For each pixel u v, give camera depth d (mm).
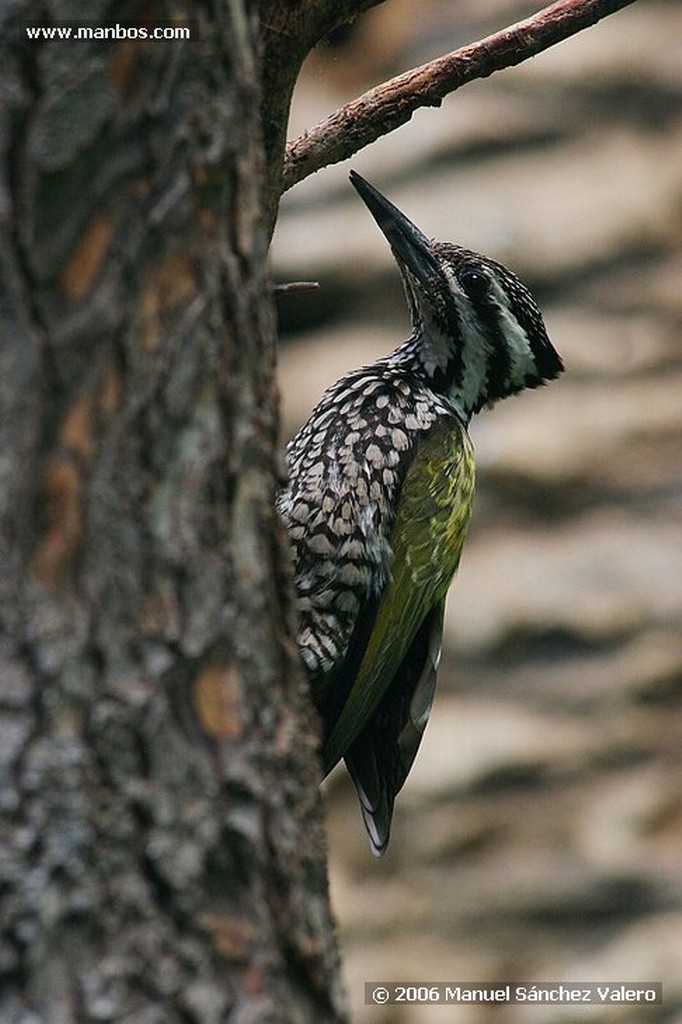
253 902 5309
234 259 5477
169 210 5285
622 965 21188
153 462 5266
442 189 24141
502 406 23969
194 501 5324
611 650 22828
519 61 8664
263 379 5621
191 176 5328
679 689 22578
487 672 22953
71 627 5102
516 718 22469
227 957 5211
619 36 25250
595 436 23594
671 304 23969
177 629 5258
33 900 4961
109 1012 4992
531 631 22828
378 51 24656
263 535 5559
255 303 5566
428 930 21688
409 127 24453
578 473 23500
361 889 21891
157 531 5254
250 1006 5223
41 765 5016
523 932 21656
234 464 5445
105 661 5137
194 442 5336
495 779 22203
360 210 23703
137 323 5246
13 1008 4930
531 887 21719
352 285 23234
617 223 24188
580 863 21906
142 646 5195
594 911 21781
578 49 25062
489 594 23016
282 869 5430
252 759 5363
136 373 5238
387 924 21703
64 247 5164
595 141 24656
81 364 5172
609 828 21969
